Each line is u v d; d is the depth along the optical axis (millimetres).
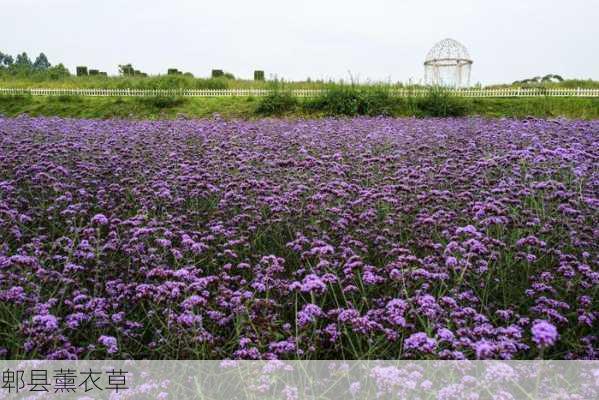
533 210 6133
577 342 3629
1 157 7711
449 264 4203
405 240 5688
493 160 7281
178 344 3555
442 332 3246
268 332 3584
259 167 8406
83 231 5082
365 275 4094
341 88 23016
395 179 7250
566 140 9508
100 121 15953
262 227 5840
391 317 3531
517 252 4930
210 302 4066
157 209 6469
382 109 22000
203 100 25656
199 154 9469
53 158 8289
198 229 5938
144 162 8562
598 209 5734
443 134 11688
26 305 4000
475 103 23672
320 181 7344
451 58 34406
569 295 4387
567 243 5336
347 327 3713
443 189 7230
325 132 12250
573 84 28359
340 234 5637
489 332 3477
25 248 5129
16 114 24391
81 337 3934
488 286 4484
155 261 4859
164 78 30672
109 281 4488
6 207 5516
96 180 7277
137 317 4223
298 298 4410
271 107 22906
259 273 4492
